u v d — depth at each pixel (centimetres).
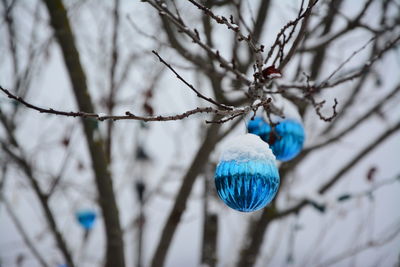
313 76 419
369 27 336
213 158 498
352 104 475
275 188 198
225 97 342
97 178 377
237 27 212
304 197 434
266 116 239
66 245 416
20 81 414
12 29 420
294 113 250
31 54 417
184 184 388
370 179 429
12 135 395
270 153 200
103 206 383
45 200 402
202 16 358
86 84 367
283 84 265
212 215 503
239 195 193
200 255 497
